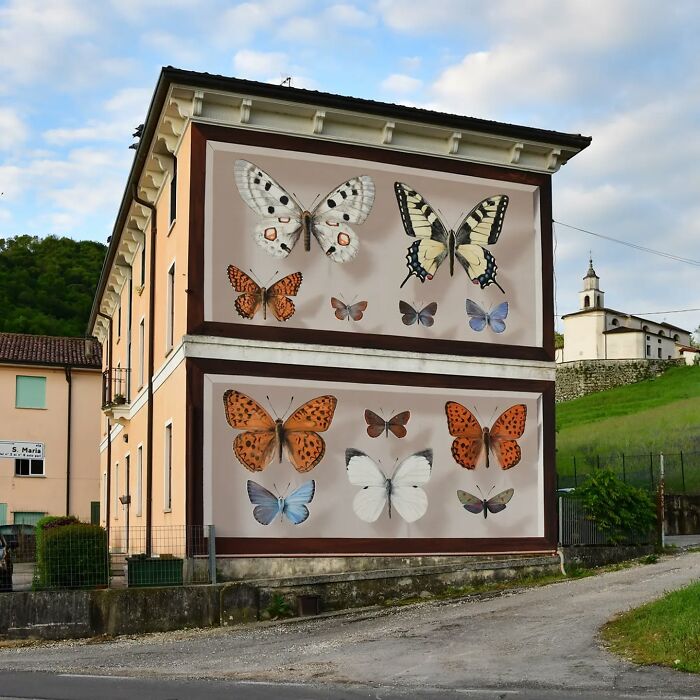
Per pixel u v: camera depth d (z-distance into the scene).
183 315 18.69
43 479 40.34
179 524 18.19
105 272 30.25
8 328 52.56
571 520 20.81
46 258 58.22
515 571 19.52
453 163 20.62
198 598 16.39
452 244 20.41
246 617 16.75
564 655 11.51
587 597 16.19
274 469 18.27
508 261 20.92
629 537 21.56
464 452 19.89
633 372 74.88
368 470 19.00
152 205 22.55
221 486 17.83
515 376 20.58
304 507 18.38
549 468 20.62
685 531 32.69
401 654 12.32
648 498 22.11
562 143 21.25
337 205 19.48
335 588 17.75
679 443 48.84
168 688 10.15
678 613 12.55
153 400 21.95
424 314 19.95
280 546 18.06
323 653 12.77
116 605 15.91
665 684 9.58
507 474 20.22
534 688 9.68
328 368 18.95
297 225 19.11
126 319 28.23
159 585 16.70
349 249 19.48
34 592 15.64
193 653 13.37
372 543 18.81
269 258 18.81
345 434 18.92
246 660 12.48
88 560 16.31
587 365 75.62
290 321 18.81
